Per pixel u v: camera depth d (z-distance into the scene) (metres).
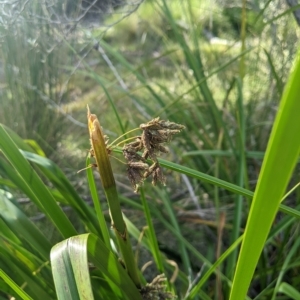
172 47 0.61
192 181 0.47
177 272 0.28
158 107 0.55
